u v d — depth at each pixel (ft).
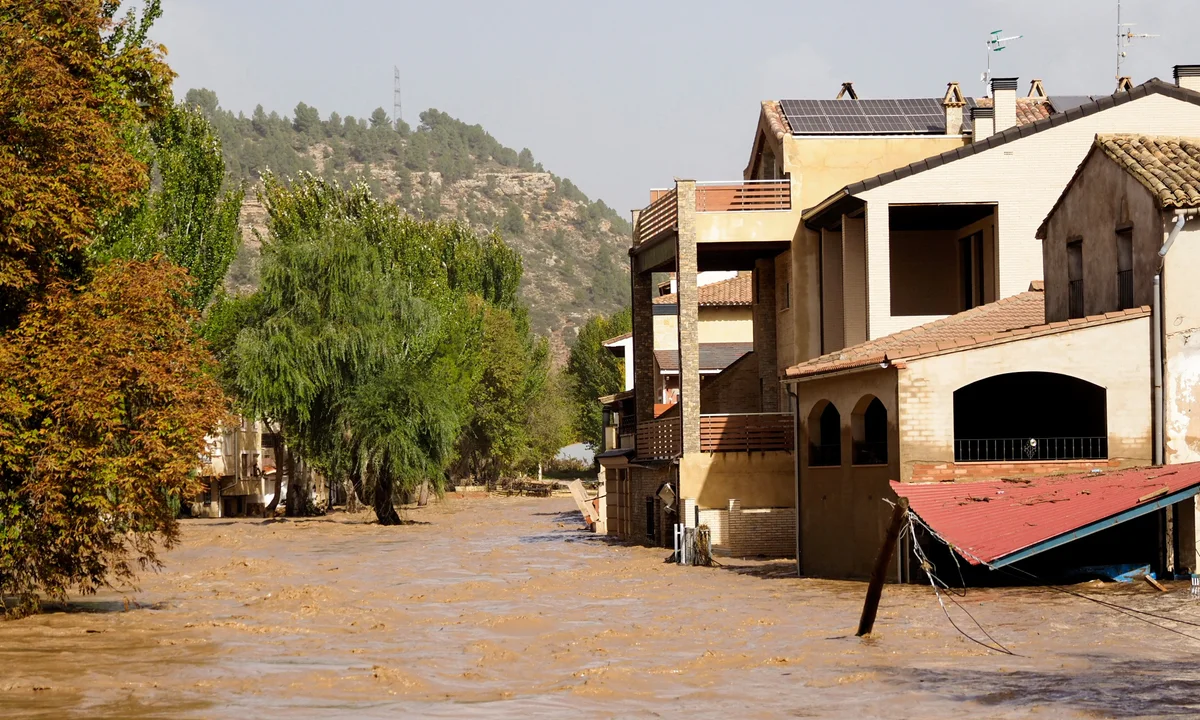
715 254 140.46
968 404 104.78
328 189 274.77
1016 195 114.93
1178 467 80.59
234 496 256.32
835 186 129.08
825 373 96.78
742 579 100.58
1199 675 50.62
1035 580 84.12
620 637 68.49
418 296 250.98
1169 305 86.38
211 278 178.70
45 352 73.51
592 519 187.42
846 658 57.82
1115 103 115.55
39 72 75.82
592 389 414.82
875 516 91.86
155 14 153.48
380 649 65.41
